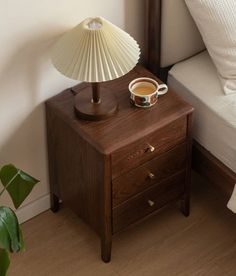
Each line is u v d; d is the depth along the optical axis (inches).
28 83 100.5
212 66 110.6
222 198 118.4
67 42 93.5
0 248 92.2
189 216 116.2
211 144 107.8
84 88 104.7
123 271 108.0
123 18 106.7
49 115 104.0
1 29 92.7
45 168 112.5
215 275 107.3
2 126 101.9
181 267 108.7
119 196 102.1
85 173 102.2
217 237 112.9
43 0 94.3
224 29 104.1
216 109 104.0
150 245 111.7
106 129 98.0
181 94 110.1
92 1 100.1
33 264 109.0
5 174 92.0
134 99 100.9
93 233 113.4
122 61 92.7
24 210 113.9
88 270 108.3
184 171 109.9
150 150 100.4
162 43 110.1
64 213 116.5
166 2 105.0
